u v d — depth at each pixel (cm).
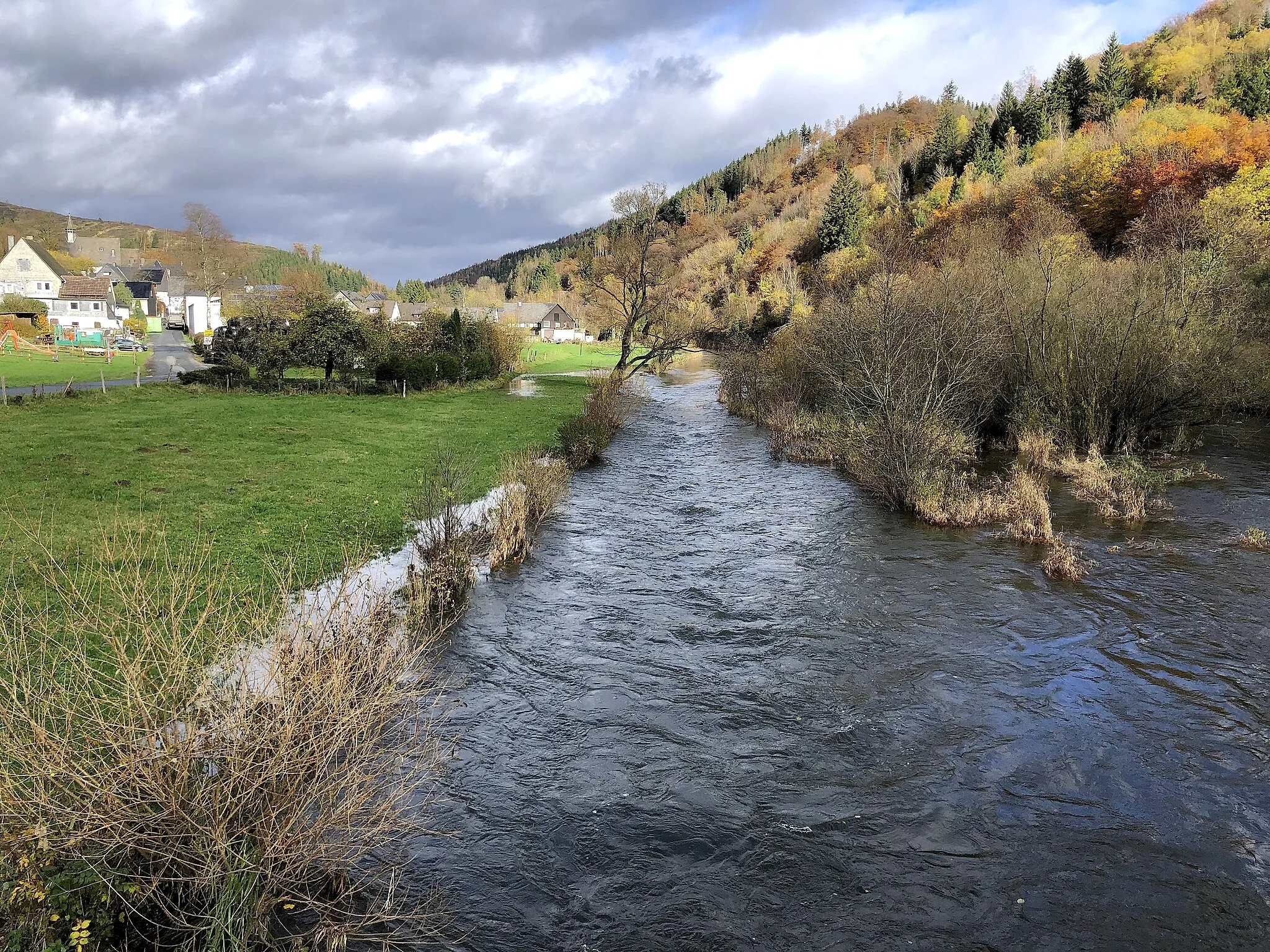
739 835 610
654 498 1802
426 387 3719
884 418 1806
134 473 1574
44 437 1911
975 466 2039
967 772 697
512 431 2498
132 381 3309
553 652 943
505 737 748
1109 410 2109
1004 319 2278
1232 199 3262
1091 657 931
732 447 2577
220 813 429
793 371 3095
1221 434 2358
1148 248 2920
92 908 404
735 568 1275
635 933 508
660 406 3894
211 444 1972
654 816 632
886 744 746
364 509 1406
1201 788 671
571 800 651
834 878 563
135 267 12375
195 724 438
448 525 1196
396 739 701
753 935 509
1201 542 1365
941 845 598
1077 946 498
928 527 1527
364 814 569
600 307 5228
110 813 404
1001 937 506
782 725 781
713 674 894
